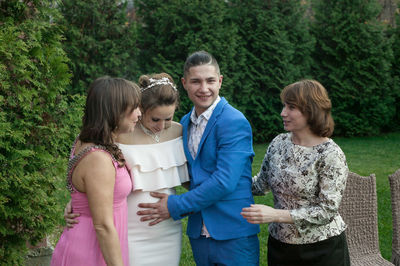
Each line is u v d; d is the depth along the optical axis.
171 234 2.12
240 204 2.09
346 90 10.34
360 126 10.48
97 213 1.65
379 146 9.14
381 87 10.35
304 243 1.92
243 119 2.06
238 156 2.00
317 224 1.86
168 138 2.17
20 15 3.11
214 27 9.01
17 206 2.80
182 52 9.10
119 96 1.70
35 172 2.88
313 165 1.88
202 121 2.13
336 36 10.24
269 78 9.52
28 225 2.93
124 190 1.81
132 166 2.03
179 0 8.88
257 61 9.49
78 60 7.91
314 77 10.62
